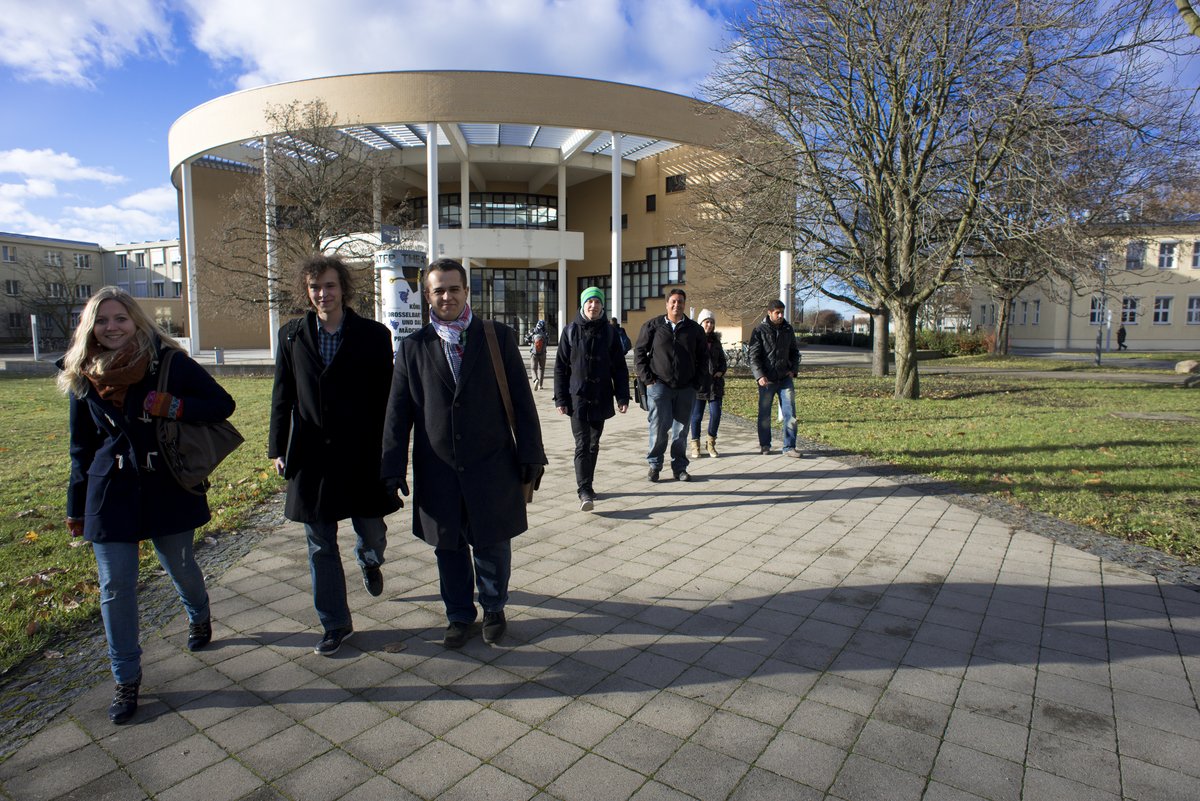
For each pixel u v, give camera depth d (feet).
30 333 187.21
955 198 38.96
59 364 9.14
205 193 116.98
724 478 22.59
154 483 9.33
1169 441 28.35
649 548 15.56
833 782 7.56
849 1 36.70
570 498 20.20
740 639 11.02
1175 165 38.09
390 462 10.21
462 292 10.55
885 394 48.24
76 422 9.29
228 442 9.98
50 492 21.24
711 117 51.62
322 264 10.20
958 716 8.82
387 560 15.05
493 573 10.78
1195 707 8.99
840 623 11.57
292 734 8.60
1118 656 10.37
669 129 92.02
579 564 14.52
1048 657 10.35
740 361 73.05
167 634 11.45
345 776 7.77
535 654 10.62
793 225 43.96
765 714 8.91
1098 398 45.65
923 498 19.70
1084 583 13.24
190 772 7.85
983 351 108.27
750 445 28.84
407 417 10.50
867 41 36.60
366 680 9.91
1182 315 146.20
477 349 10.55
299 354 10.23
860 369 74.43
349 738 8.50
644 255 114.83
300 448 10.26
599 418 18.76
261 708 9.20
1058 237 36.45
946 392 49.55
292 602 12.80
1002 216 35.68
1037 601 12.41
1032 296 157.07
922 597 12.64
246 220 69.87
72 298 192.75
